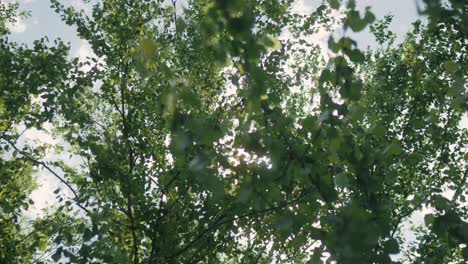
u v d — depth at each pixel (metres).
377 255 2.77
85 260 6.23
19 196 7.95
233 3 2.22
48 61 8.02
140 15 9.10
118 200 7.49
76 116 7.81
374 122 3.35
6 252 7.31
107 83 8.41
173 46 8.39
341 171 3.01
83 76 8.28
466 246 2.72
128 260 6.46
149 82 7.54
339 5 2.49
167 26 8.74
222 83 8.16
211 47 2.46
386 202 2.97
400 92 8.44
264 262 7.70
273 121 2.91
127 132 8.14
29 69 8.12
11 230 7.85
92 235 6.18
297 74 7.82
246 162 2.81
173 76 2.32
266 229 6.67
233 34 2.36
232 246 7.55
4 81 8.13
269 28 8.35
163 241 6.87
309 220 2.78
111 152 7.57
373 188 2.84
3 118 8.48
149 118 8.27
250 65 2.46
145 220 6.98
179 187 6.31
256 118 2.88
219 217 6.73
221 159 3.29
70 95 8.09
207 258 7.61
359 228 2.39
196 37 7.29
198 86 7.91
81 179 7.57
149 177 7.41
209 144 2.54
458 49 5.78
